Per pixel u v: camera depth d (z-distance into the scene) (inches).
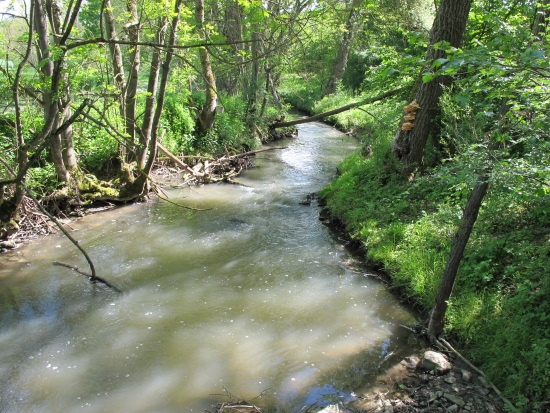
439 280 224.4
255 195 443.8
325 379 179.9
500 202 241.0
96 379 183.0
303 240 324.8
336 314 227.6
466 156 149.0
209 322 222.4
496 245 221.5
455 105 262.8
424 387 168.9
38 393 175.5
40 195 352.5
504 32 128.3
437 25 314.2
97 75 419.2
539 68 102.3
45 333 214.8
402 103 455.5
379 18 597.0
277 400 169.0
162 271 277.6
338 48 1081.4
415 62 121.4
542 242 212.7
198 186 476.1
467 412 153.0
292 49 431.2
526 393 153.1
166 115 546.9
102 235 334.0
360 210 335.6
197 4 491.5
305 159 607.5
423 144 347.6
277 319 224.1
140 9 366.9
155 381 181.3
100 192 389.7
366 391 171.2
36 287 258.2
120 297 247.3
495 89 129.0
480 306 196.7
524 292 184.4
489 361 173.8
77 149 411.5
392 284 250.8
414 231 277.1
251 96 700.0
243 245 317.1
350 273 271.1
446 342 190.9
